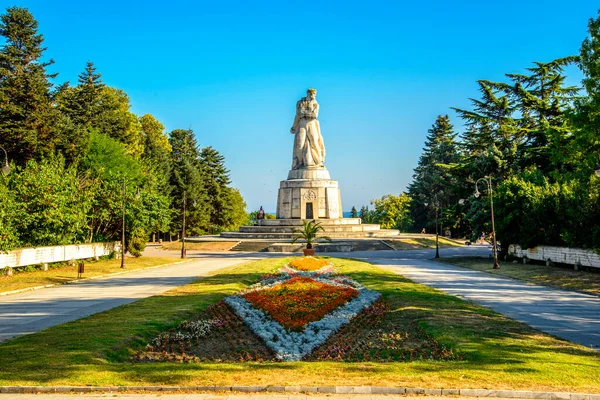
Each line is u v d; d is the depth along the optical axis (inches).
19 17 1995.6
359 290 959.0
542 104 2112.5
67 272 1307.8
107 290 1003.9
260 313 738.2
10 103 1894.7
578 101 1032.8
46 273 1274.6
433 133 3964.1
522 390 389.7
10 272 1207.6
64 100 2513.5
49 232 1414.9
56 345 526.6
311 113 2630.4
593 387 399.5
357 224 2672.2
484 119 2417.6
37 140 1926.7
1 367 451.2
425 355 529.0
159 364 472.7
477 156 1932.8
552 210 1368.1
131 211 1705.2
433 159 3690.9
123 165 2126.0
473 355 497.7
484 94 2576.3
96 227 1790.1
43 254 1348.4
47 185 1398.9
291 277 1151.0
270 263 1485.0
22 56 2003.0
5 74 1910.7
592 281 1054.4
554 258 1341.0
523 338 573.3
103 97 2790.4
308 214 2559.1
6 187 1288.1
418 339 601.0
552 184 1537.9
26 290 1000.9
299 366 461.7
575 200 1219.9
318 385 400.8
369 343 589.6
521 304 823.1
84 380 415.2
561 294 940.6
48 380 414.9
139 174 2197.3
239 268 1371.8
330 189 2581.2
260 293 882.1
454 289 1003.3
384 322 699.4
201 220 3216.0
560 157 1236.5
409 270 1390.3
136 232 1771.7
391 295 892.0
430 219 3543.3
